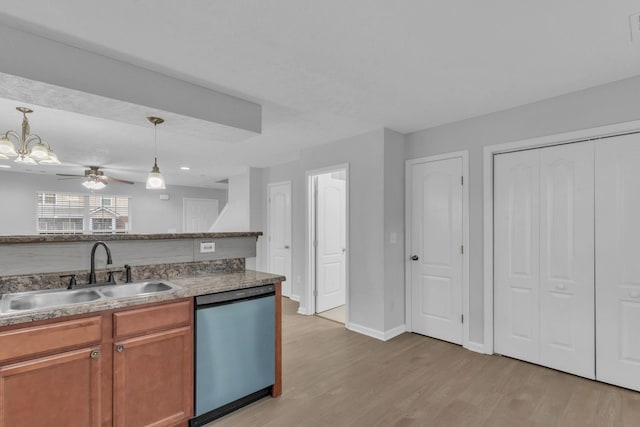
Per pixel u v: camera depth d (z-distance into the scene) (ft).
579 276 8.78
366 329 12.26
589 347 8.61
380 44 6.50
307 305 15.16
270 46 6.53
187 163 18.51
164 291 6.54
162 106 7.64
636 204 7.99
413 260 12.28
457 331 11.10
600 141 8.51
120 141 13.52
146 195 26.99
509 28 5.99
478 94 8.96
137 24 5.74
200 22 5.71
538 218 9.48
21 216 21.84
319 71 7.61
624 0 5.21
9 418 4.84
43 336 5.10
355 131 12.25
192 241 8.46
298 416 7.21
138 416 6.00
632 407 7.34
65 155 16.25
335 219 16.56
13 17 5.51
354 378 8.88
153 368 6.18
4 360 4.80
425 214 11.96
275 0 5.16
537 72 7.72
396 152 12.28
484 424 6.85
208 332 6.86
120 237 7.36
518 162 9.89
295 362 9.91
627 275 8.09
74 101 7.06
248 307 7.52
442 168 11.51
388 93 8.87
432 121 11.18
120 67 7.04
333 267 16.39
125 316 5.86
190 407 6.63
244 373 7.41
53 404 5.19
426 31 6.07
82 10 5.32
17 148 13.42
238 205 21.63
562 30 6.05
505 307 10.09
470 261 10.73
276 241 19.07
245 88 8.48
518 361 9.75
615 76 7.93
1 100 9.07
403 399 7.84
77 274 6.97
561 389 8.16
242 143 13.96
